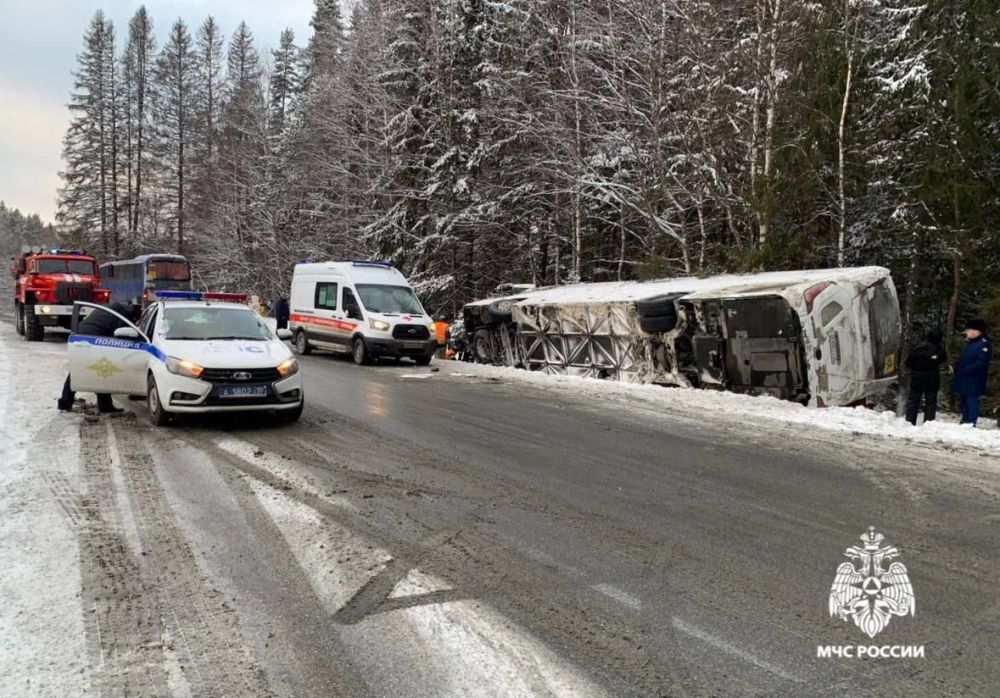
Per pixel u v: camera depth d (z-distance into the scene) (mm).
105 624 3730
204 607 3949
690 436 8727
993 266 16562
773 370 11078
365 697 3096
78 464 6918
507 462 7332
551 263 30156
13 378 12617
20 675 3232
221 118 52781
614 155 22062
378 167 30672
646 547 4934
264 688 3164
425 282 27344
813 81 17625
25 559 4551
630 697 3090
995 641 3656
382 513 5602
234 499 5910
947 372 15812
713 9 19062
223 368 8562
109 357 9227
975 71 15680
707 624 3799
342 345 17938
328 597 4090
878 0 17797
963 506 5918
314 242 37688
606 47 21141
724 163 19734
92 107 60062
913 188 16469
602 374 14656
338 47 36281
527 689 3148
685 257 19578
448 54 27344
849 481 6676
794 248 17281
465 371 16000
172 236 59219
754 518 5586
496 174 26578
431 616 3852
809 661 3428
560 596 4125
